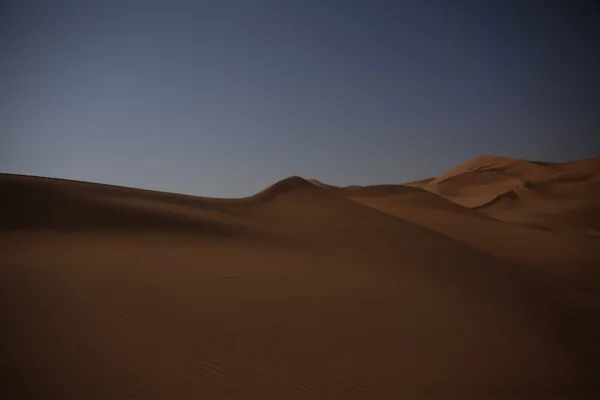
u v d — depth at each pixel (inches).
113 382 293.4
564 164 4175.7
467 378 377.1
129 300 412.8
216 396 297.0
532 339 497.4
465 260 821.2
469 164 5216.5
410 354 401.1
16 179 745.0
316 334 408.8
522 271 844.6
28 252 513.3
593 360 481.1
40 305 378.9
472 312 538.9
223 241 690.2
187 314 404.5
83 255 521.3
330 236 866.1
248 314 425.1
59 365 301.4
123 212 715.4
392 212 1804.9
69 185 798.5
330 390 326.6
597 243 1396.4
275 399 305.3
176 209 824.9
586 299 749.3
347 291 531.5
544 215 2452.0
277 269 577.9
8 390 268.5
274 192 1143.6
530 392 372.5
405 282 611.2
